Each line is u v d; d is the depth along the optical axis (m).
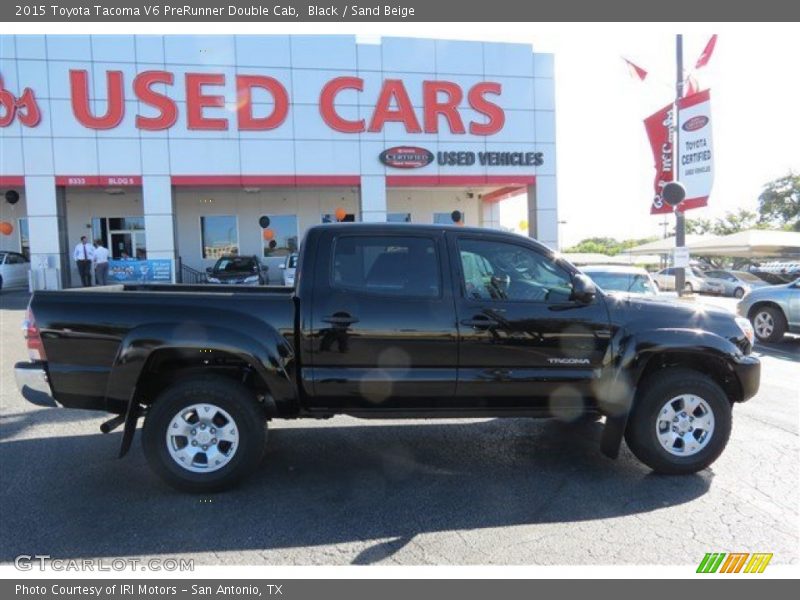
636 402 4.48
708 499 4.11
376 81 20.52
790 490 4.26
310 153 20.27
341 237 4.36
